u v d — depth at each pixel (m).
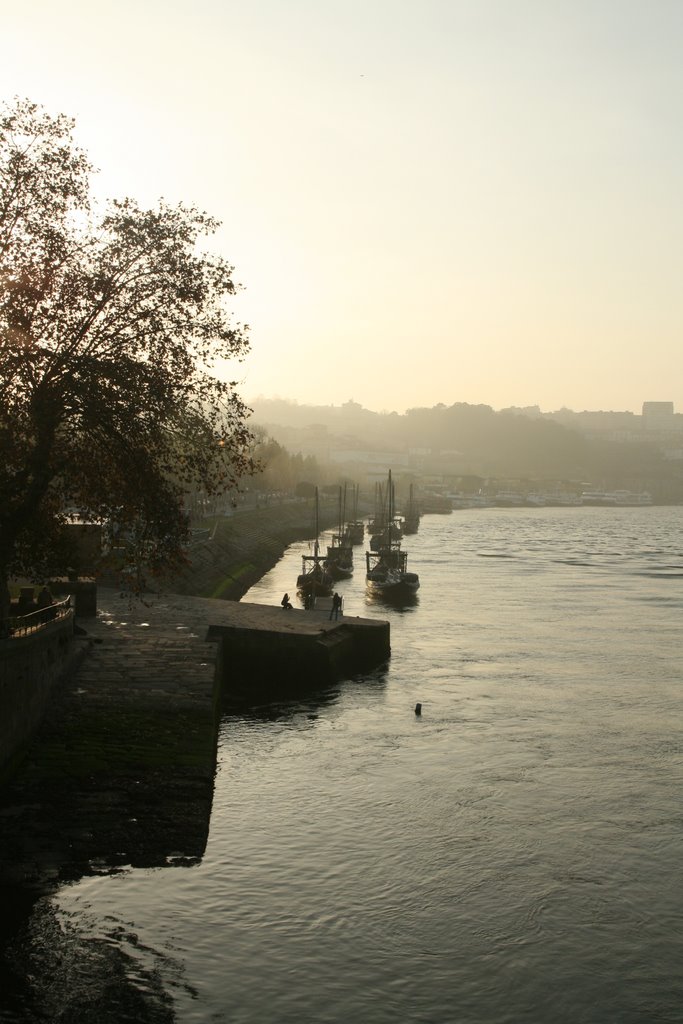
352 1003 20.02
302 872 26.00
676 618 80.44
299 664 49.53
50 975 20.00
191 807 27.58
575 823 30.91
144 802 27.52
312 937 22.53
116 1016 18.78
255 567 114.50
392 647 63.56
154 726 33.25
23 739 30.03
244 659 49.78
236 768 35.38
